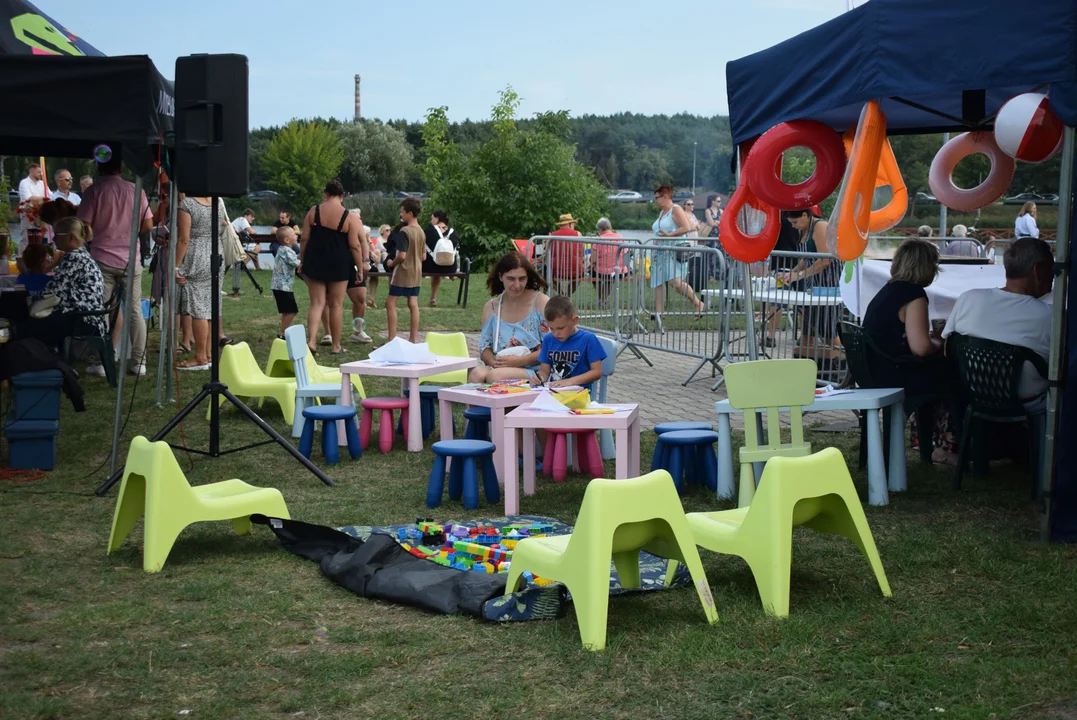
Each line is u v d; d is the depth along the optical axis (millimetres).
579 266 12445
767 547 4129
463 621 4125
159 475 4801
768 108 6602
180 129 6246
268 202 52406
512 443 5836
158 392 8961
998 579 4543
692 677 3561
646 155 61969
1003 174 7527
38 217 11945
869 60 5438
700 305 10695
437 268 18422
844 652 3740
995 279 8523
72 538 5312
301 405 7922
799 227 11727
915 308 6207
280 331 14172
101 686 3547
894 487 6094
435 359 7891
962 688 3416
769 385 5684
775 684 3486
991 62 4895
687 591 4473
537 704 3377
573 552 3895
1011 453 6672
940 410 6777
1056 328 4934
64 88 6195
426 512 5914
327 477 6473
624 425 5867
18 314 9305
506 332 7516
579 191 31906
